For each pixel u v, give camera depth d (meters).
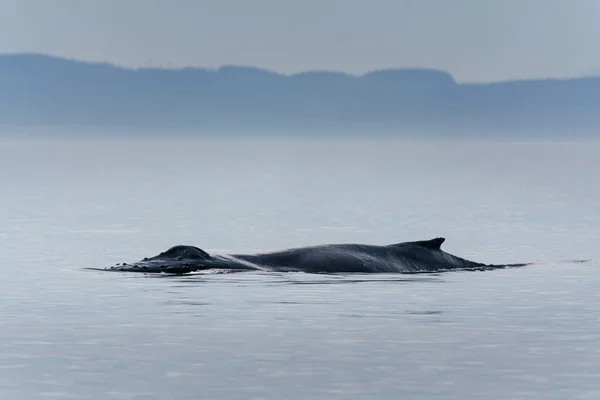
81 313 125.88
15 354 105.88
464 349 108.12
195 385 95.00
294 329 117.31
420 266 165.38
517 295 139.75
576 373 98.62
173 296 136.50
